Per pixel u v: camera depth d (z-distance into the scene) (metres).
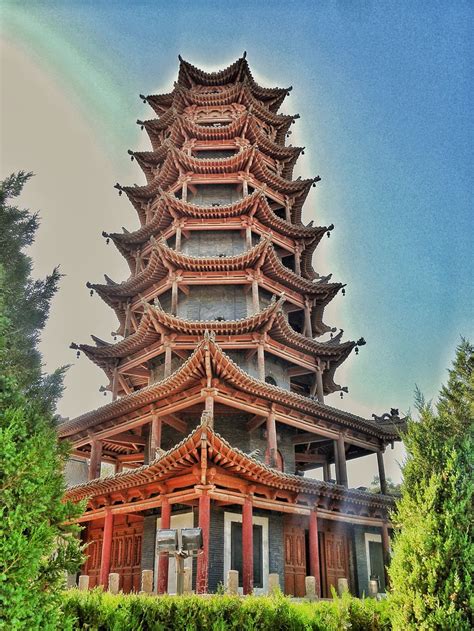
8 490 8.52
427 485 12.70
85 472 47.88
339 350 38.59
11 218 13.36
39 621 8.40
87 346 37.47
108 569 27.05
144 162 48.09
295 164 50.56
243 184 43.12
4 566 7.98
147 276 39.34
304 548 32.25
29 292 13.38
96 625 12.66
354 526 34.94
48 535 8.80
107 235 43.25
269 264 38.31
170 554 17.42
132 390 40.78
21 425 9.33
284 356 36.75
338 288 41.72
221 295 38.62
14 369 11.77
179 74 50.69
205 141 45.84
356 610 14.49
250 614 14.49
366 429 36.62
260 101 51.81
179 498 24.56
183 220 40.50
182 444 22.62
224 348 34.41
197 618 14.27
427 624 11.13
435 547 11.79
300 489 27.66
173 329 34.03
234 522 28.70
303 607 15.05
